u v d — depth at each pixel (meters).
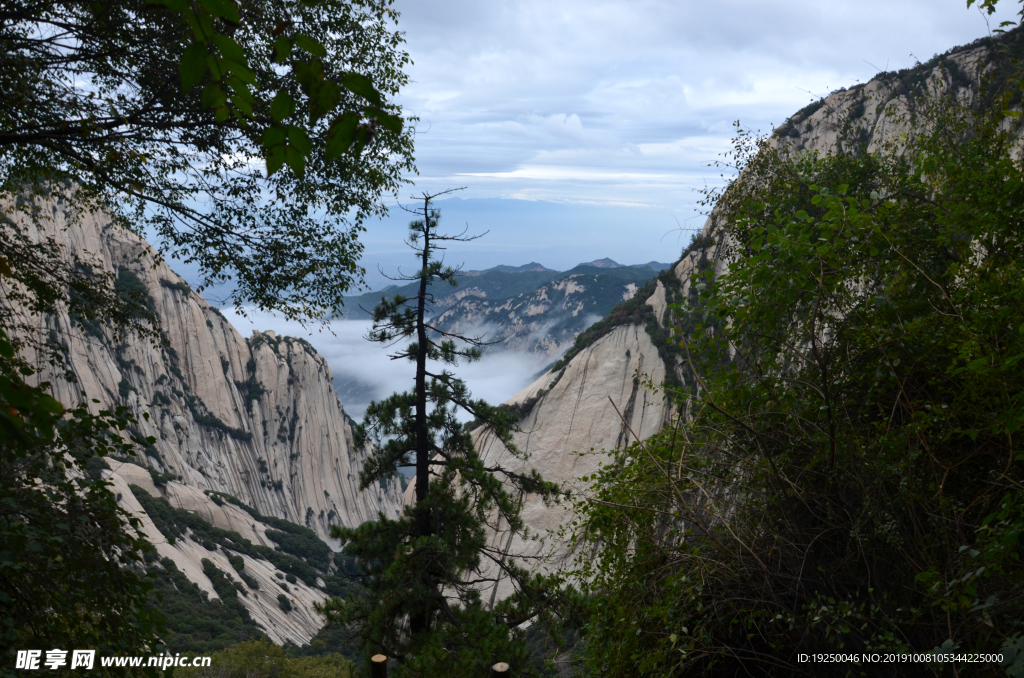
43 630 4.28
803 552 4.16
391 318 15.12
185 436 81.81
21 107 5.80
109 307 7.61
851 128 9.55
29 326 6.73
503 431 16.08
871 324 4.51
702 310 4.94
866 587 4.02
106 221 79.50
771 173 9.85
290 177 7.62
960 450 3.99
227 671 31.09
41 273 7.14
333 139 1.47
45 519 4.39
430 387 15.66
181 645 33.22
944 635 3.58
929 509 3.78
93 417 4.64
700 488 4.60
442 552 13.59
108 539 4.67
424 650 11.74
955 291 4.37
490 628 12.20
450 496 14.95
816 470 4.48
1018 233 4.05
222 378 93.81
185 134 6.80
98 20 6.05
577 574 5.33
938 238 4.51
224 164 7.18
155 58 6.55
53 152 6.92
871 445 4.11
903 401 4.32
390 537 15.11
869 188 8.16
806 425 4.58
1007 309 3.58
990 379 3.44
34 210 8.09
